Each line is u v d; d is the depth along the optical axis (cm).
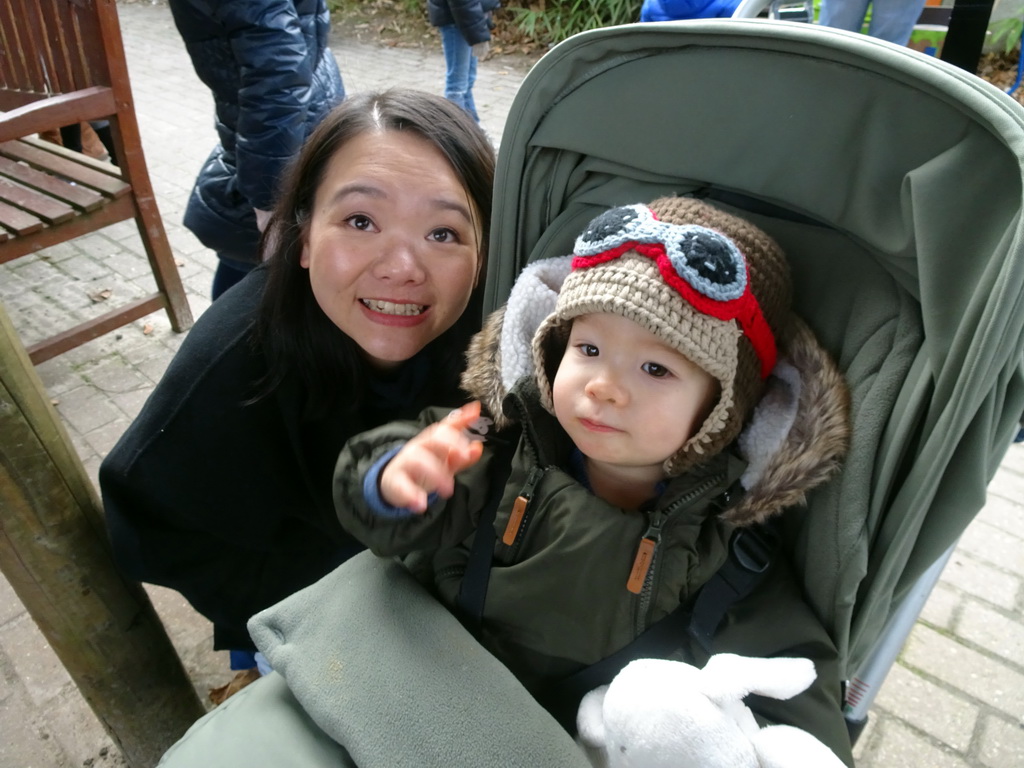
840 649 84
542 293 94
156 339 269
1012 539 192
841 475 80
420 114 96
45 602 110
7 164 250
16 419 95
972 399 65
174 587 125
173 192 371
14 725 154
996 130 62
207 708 158
